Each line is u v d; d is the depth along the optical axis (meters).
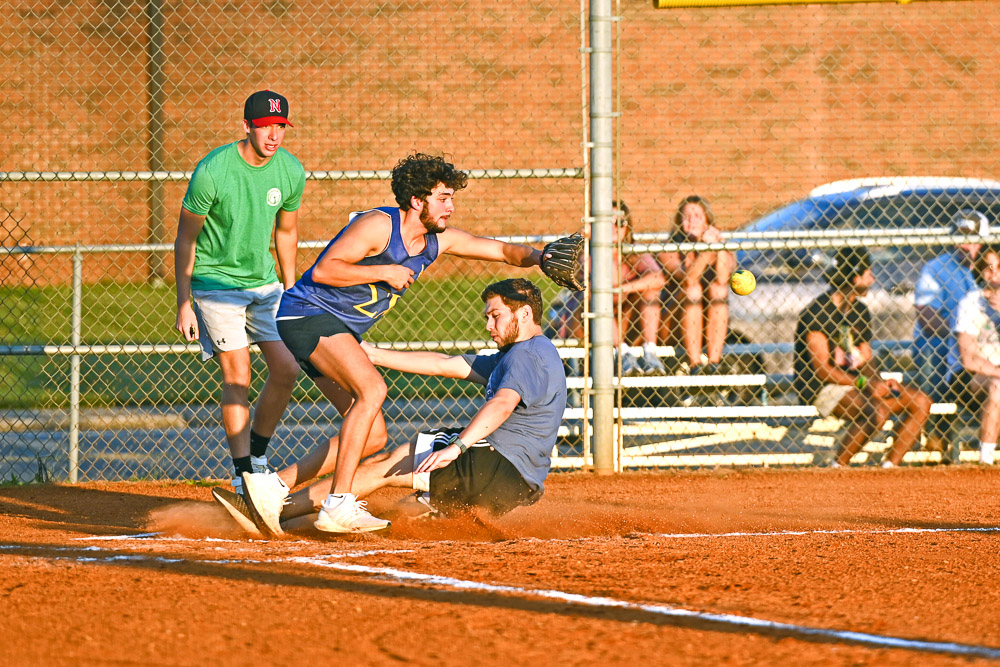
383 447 18.64
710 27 63.44
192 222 18.64
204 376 37.25
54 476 24.88
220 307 19.11
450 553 15.30
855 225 34.16
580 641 11.02
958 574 14.16
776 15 63.97
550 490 22.86
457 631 11.31
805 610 12.27
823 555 15.38
